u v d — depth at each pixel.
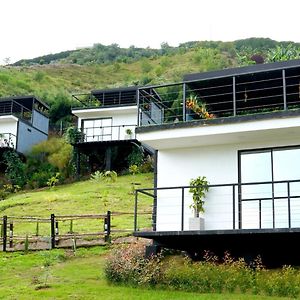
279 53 31.97
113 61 95.44
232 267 13.64
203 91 17.97
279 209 15.12
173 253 16.59
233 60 81.44
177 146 16.78
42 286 13.91
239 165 15.98
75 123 54.56
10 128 44.41
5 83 69.88
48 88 73.69
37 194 33.81
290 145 15.45
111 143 39.34
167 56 90.44
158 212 16.62
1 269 16.64
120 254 15.30
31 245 20.17
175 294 12.77
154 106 27.77
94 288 13.58
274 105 18.70
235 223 15.47
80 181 38.72
